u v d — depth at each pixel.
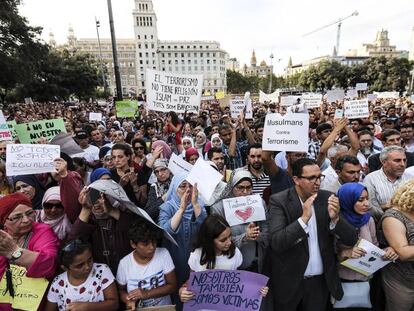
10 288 2.14
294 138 3.26
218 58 129.75
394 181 3.13
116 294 2.27
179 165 3.57
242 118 6.00
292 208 2.41
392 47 136.75
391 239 2.26
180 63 126.88
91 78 47.19
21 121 14.33
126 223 2.47
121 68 118.75
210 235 2.31
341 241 2.27
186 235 2.81
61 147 4.30
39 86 40.59
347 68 53.94
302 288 2.44
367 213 2.55
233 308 2.27
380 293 2.62
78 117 14.26
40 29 25.91
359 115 6.62
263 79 100.88
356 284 2.48
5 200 2.21
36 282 2.16
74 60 46.56
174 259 2.80
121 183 3.29
